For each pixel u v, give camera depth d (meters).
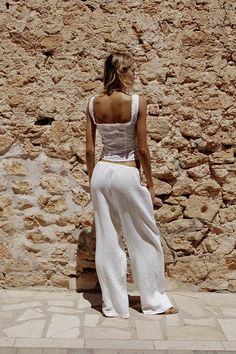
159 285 3.98
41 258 4.51
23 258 4.51
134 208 3.85
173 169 4.48
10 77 4.45
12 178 4.49
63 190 4.49
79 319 3.82
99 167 3.89
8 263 4.51
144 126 3.80
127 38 4.44
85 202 4.49
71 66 4.45
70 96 4.45
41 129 4.47
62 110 4.46
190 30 4.46
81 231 4.50
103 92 3.86
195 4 4.45
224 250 4.52
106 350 3.29
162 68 4.45
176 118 4.47
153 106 4.46
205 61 4.46
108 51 4.44
